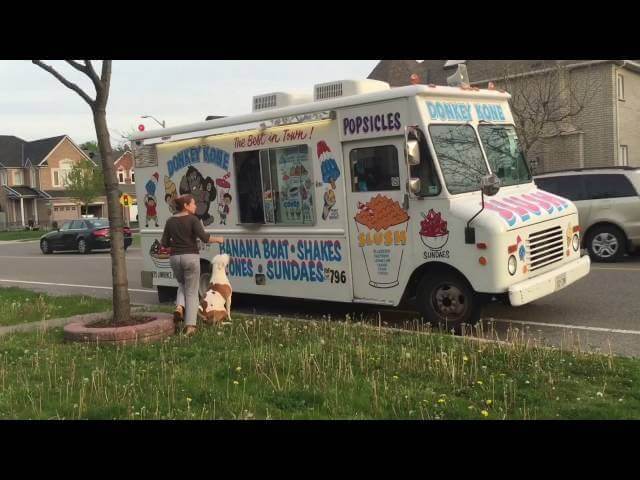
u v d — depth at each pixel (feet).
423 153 25.00
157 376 19.38
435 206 24.90
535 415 15.15
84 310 34.47
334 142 27.58
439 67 95.55
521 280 24.50
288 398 16.74
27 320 32.17
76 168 188.65
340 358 19.63
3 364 21.70
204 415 15.81
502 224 23.59
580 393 16.58
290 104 30.68
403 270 26.05
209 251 33.37
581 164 80.89
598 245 44.73
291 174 29.37
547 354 19.97
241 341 23.67
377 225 26.61
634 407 15.56
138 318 26.76
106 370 20.33
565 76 78.64
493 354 20.22
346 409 15.89
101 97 25.90
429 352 20.75
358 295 27.58
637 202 43.11
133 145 36.86
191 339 24.45
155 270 36.65
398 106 25.45
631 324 26.07
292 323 26.71
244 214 31.65
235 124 31.14
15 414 16.43
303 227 29.09
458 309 25.17
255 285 31.45
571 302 31.01
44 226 205.05
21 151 219.61
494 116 28.55
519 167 29.09
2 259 86.53
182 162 34.37
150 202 36.42
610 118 79.10
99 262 71.72
